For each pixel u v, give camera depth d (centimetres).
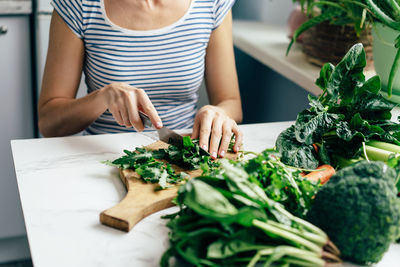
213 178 71
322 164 98
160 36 135
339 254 69
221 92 149
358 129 99
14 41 182
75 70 138
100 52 135
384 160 94
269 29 211
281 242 68
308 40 160
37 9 178
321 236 68
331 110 104
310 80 145
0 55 182
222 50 148
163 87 143
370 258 69
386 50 124
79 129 135
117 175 96
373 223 66
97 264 70
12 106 191
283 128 123
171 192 87
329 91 103
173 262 71
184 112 150
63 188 90
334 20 144
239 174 69
